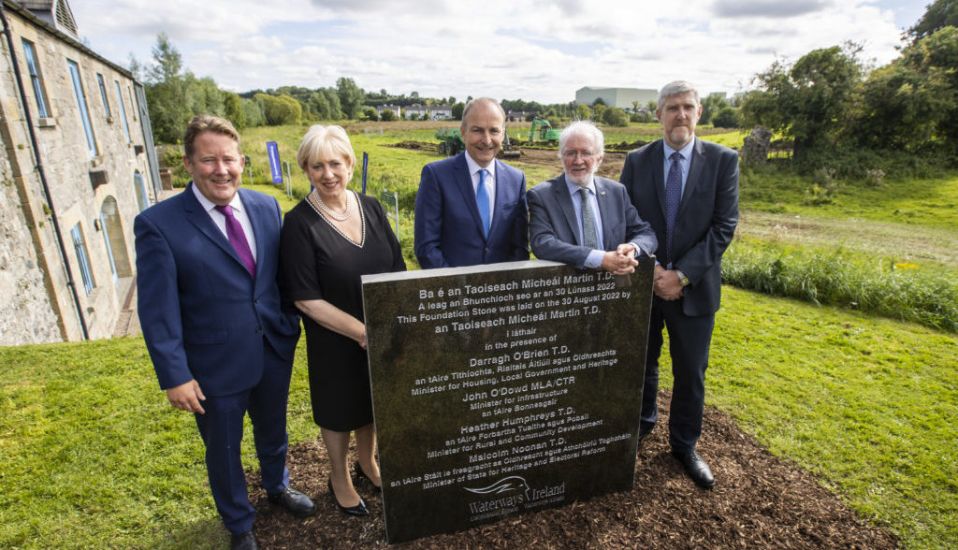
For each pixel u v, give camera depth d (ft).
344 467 8.84
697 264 9.18
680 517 9.09
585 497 9.68
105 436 11.16
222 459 7.75
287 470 9.39
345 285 7.93
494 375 8.45
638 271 8.80
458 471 8.71
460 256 9.46
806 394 13.52
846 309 20.89
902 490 9.77
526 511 9.37
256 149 96.58
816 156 77.05
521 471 9.11
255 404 8.39
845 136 80.53
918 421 12.23
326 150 7.48
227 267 7.33
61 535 8.54
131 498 9.39
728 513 9.17
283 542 8.53
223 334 7.37
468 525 9.05
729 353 16.15
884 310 20.26
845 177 71.26
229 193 7.13
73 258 22.47
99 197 30.14
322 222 7.82
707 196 9.34
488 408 8.58
